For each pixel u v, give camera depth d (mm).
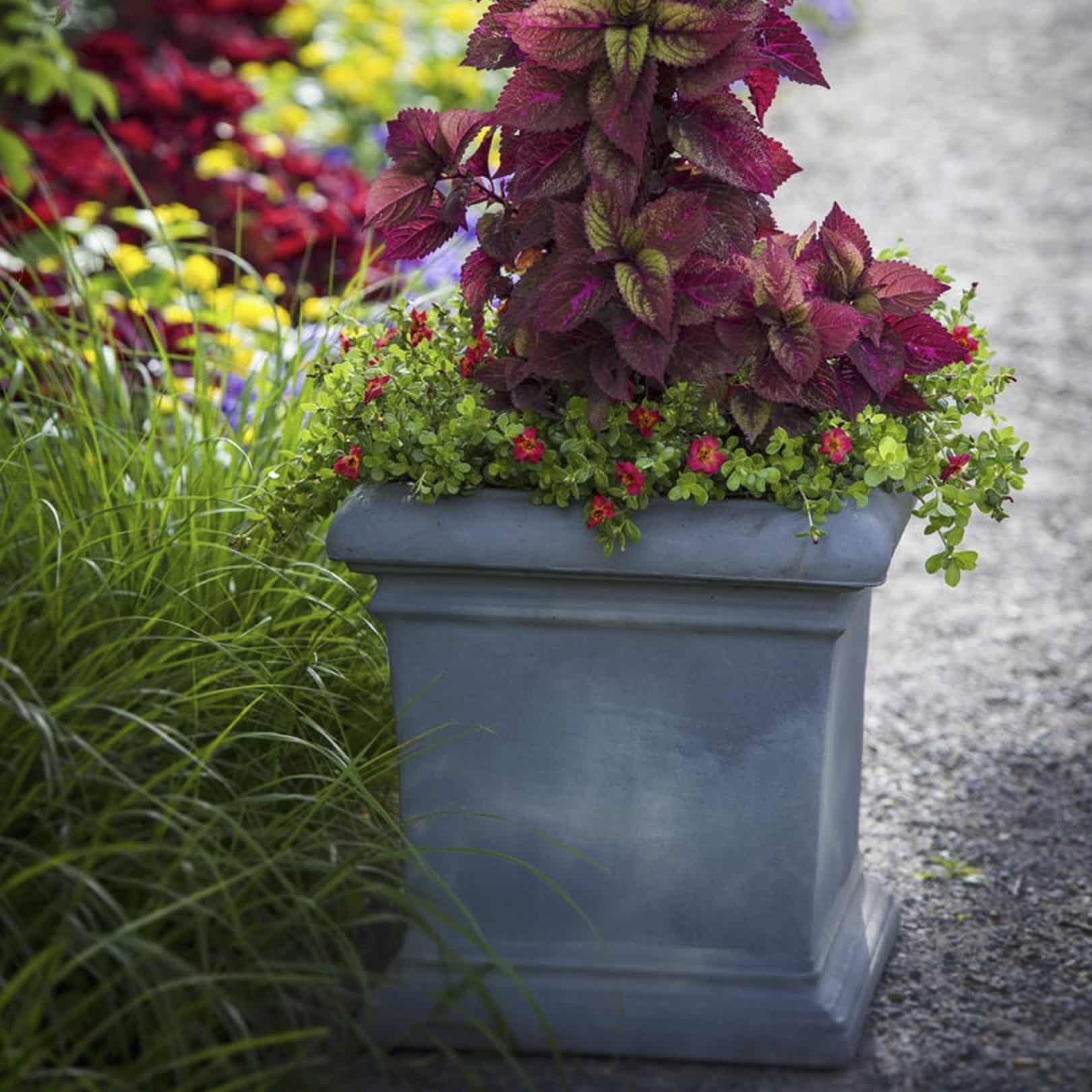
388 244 2861
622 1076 2752
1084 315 7477
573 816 2779
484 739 2770
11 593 2863
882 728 4168
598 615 2670
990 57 12859
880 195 9516
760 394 2586
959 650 4648
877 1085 2727
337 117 7816
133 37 7793
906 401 2752
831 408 2668
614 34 2512
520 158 2613
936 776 3914
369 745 3008
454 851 2775
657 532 2596
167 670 2943
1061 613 4891
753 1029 2768
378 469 2713
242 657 3092
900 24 14094
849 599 2656
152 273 4664
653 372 2510
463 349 3041
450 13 9195
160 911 2307
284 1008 2490
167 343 4414
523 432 2615
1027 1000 2984
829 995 2787
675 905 2789
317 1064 2586
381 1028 2770
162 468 3633
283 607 3203
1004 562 5285
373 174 7461
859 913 3078
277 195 5773
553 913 2818
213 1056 2369
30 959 2367
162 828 2533
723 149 2594
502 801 2789
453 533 2637
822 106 11664
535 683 2730
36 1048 2332
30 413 3568
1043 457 6059
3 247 4680
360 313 4012
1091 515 5578
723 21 2480
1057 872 3465
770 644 2656
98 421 3506
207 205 5555
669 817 2754
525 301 2639
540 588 2682
